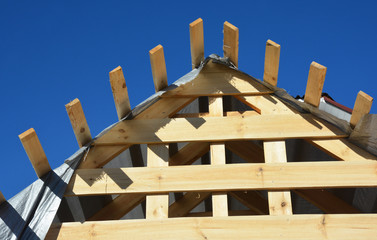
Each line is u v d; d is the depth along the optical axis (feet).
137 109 11.82
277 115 11.56
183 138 11.28
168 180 10.52
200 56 12.50
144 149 14.19
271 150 11.01
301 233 9.51
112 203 12.95
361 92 10.52
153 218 10.01
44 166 10.79
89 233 9.88
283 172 10.44
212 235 9.59
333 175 10.36
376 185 10.20
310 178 10.32
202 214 14.57
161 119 11.72
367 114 10.53
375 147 10.74
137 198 13.00
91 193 10.54
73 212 12.60
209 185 10.35
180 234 9.66
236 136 11.19
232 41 12.02
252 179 10.37
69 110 10.68
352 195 12.25
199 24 11.84
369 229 9.53
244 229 9.63
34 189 10.61
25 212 10.21
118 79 11.05
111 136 11.53
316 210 14.46
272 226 9.65
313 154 13.28
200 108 14.90
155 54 11.42
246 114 11.91
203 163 15.92
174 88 12.17
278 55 11.18
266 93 12.07
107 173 10.80
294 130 11.25
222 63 12.50
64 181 10.71
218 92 12.14
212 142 11.29
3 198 10.30
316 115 11.44
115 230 9.87
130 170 10.78
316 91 10.96
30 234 9.88
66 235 9.91
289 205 10.00
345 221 9.64
